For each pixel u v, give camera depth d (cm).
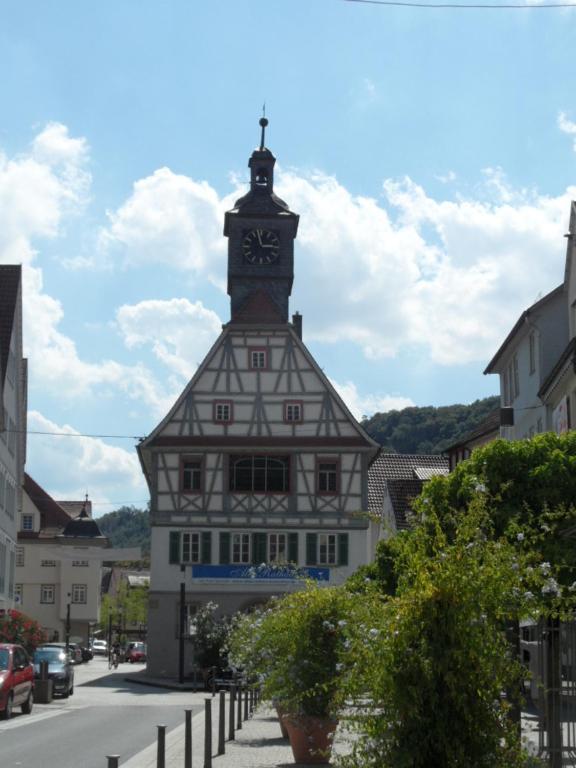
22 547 9331
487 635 1002
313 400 5878
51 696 3709
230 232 6316
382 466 7238
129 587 12700
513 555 1074
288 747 2056
